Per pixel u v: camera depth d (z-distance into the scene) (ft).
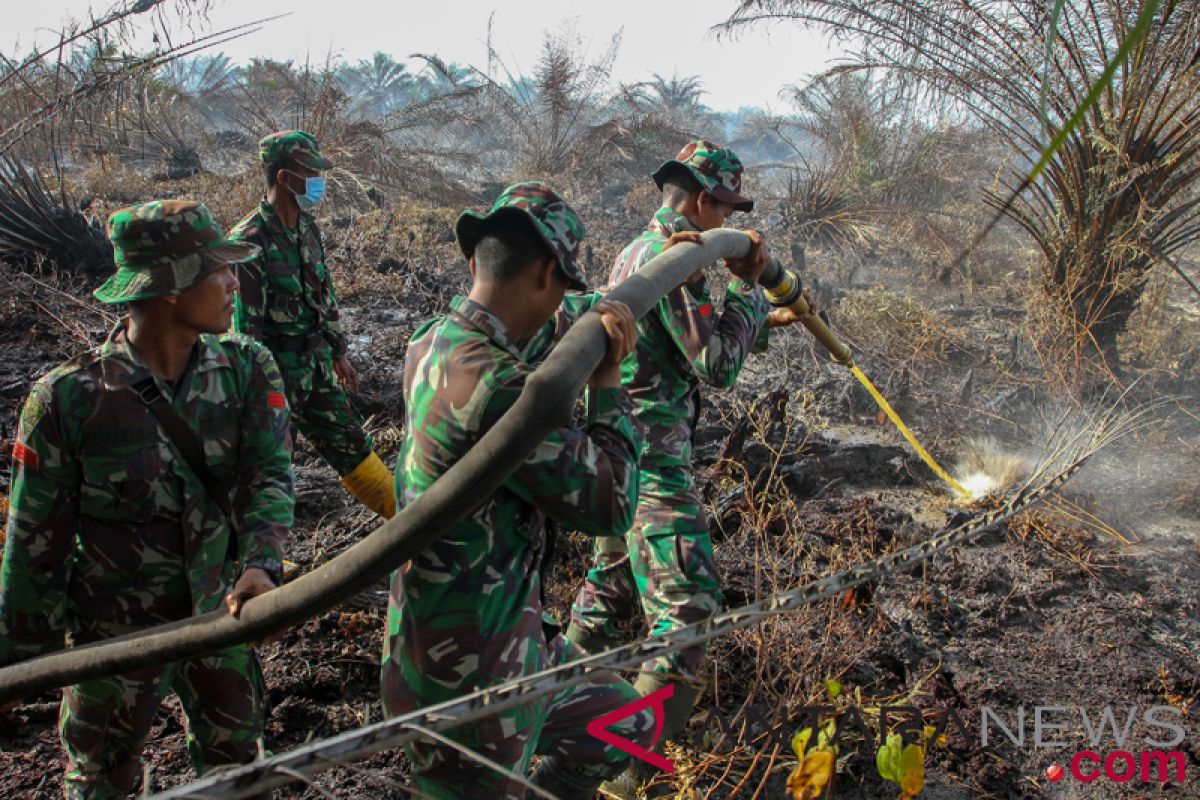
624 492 6.72
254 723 8.20
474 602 6.64
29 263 25.90
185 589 7.75
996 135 26.76
